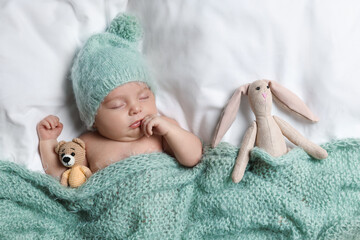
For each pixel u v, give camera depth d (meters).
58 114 1.10
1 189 0.96
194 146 1.01
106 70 0.96
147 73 1.02
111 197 0.98
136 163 0.98
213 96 1.02
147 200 0.97
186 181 1.01
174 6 1.01
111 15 1.09
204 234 0.99
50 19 1.03
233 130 1.03
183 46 1.02
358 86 0.96
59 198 1.00
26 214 0.97
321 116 0.99
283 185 0.96
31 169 1.04
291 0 0.94
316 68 0.97
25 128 1.03
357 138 0.98
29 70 1.01
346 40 0.95
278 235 0.98
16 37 1.00
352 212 0.98
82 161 1.04
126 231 0.97
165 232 0.97
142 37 1.09
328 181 0.96
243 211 0.96
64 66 1.05
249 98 0.97
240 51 0.98
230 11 0.96
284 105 0.98
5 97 1.00
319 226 0.95
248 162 1.00
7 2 1.00
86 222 1.00
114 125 1.00
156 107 1.08
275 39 0.96
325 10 0.94
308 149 0.96
